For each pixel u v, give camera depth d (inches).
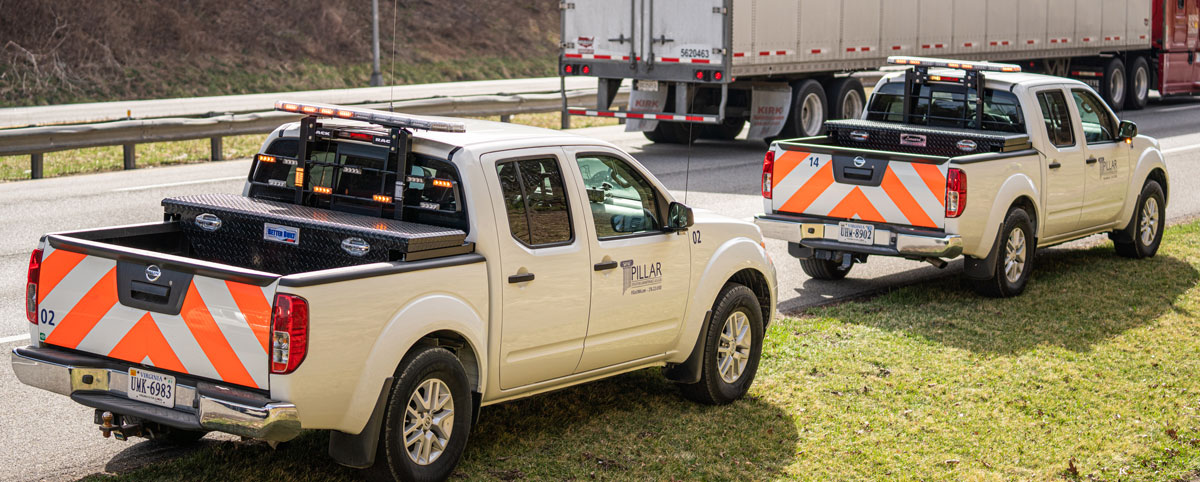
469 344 214.7
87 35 1393.9
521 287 217.3
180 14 1508.4
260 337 183.5
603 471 222.2
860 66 814.5
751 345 273.1
